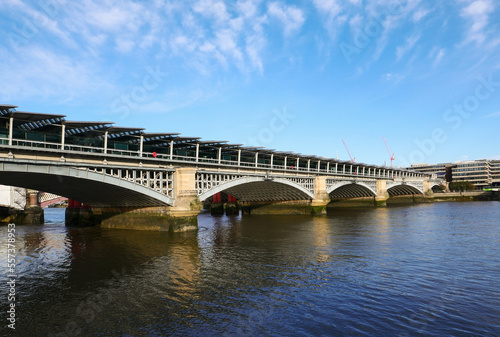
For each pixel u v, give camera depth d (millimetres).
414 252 25453
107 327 12953
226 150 52031
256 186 61562
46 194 68562
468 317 13031
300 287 17312
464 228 39531
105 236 37438
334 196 99312
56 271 21484
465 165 161750
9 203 56594
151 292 16984
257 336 11914
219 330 12484
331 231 39438
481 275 18797
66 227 49031
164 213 41188
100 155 33875
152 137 40125
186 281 18812
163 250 28250
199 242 32500
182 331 12477
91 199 45781
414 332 11891
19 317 14070
